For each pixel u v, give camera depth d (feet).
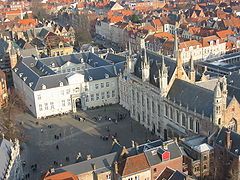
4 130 593.83
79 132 635.25
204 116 499.51
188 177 401.49
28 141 613.52
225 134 462.60
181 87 562.66
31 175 515.09
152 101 605.73
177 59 577.43
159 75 572.92
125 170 422.00
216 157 472.44
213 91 507.30
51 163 543.80
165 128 586.04
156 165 435.53
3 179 409.49
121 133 622.54
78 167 429.79
